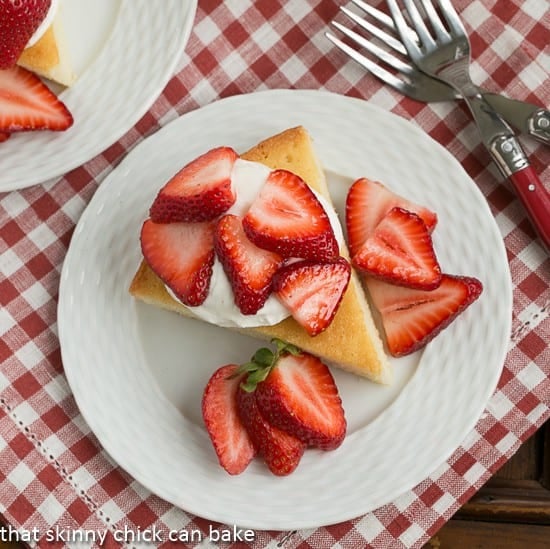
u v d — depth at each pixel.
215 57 0.95
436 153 0.92
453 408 0.91
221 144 0.94
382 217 0.91
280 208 0.88
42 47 0.92
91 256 0.94
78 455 0.94
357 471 0.92
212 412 0.91
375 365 0.90
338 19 0.95
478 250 0.92
